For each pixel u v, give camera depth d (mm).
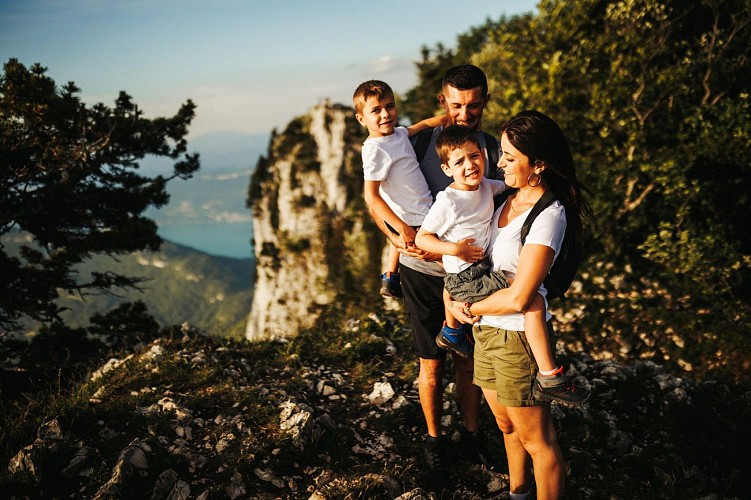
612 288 13852
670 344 12125
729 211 14438
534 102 16781
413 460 3824
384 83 3180
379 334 6219
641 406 4992
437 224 2781
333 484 3494
